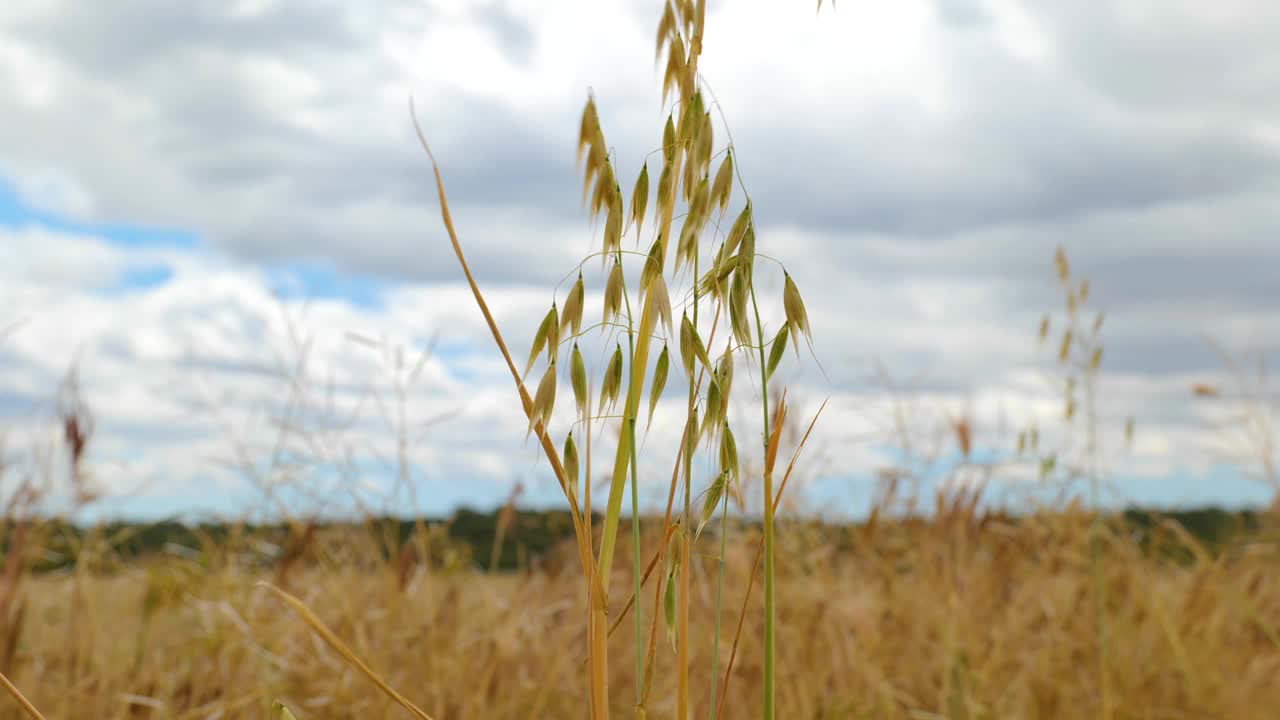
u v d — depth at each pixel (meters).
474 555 3.94
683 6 1.16
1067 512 3.58
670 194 1.14
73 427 3.15
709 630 3.26
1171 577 3.78
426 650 3.00
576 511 1.14
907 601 3.62
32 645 3.09
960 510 3.50
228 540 3.45
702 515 1.18
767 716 1.12
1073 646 3.33
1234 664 3.29
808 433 1.15
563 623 3.45
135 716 2.69
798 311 1.16
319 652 2.96
